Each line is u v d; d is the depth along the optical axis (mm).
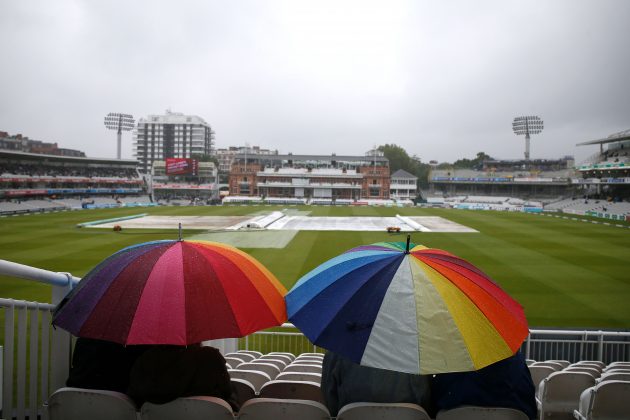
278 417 4320
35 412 5180
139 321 4164
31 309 4992
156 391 4141
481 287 4816
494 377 4438
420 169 174750
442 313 4395
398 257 4934
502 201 107250
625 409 5457
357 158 123062
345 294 4598
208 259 4781
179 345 4234
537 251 35906
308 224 57312
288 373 6660
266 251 35250
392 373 4480
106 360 4676
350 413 4211
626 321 18516
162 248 4824
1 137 149250
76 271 27297
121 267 4551
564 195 104938
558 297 22047
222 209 85812
